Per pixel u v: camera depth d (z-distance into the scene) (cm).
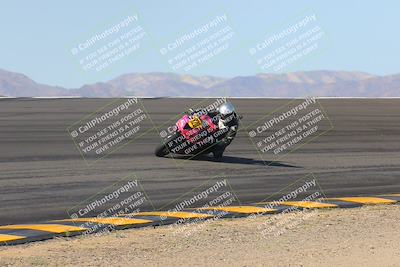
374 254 2191
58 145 4778
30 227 2525
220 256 2147
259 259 2116
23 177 3478
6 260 2053
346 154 4925
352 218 2827
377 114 8856
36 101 10275
